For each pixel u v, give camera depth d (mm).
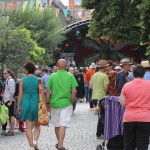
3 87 16156
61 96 12398
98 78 15211
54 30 46250
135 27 28516
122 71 14992
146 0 24328
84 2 30281
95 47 52562
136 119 9328
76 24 47312
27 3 46781
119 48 52469
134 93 9492
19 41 25656
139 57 52125
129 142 9531
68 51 52406
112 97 11914
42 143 14266
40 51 36562
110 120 11961
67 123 12398
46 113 12359
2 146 13781
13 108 16391
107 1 29391
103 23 29453
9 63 25328
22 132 17094
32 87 12469
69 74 12570
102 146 12586
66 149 12438
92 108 23703
